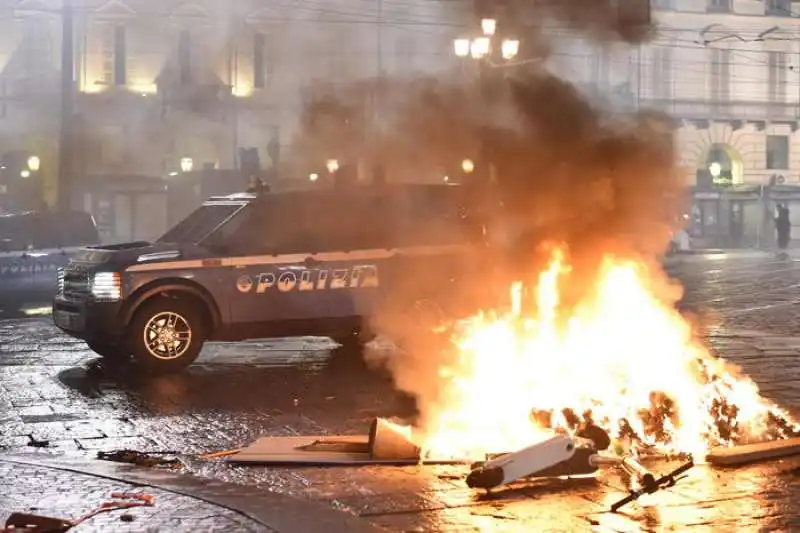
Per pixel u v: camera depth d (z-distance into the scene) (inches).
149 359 417.4
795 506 218.4
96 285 413.4
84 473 243.8
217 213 447.5
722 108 2124.8
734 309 717.3
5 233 767.1
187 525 198.8
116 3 1910.7
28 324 598.5
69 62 1268.5
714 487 233.1
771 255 1606.8
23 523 196.5
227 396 370.3
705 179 2127.2
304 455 264.4
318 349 504.1
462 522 207.8
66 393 373.7
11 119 1897.1
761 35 2071.9
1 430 308.7
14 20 1902.1
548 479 238.1
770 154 2204.7
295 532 194.9
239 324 426.9
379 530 197.5
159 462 263.6
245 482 241.8
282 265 431.2
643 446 271.4
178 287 418.0
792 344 507.5
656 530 201.6
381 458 259.3
